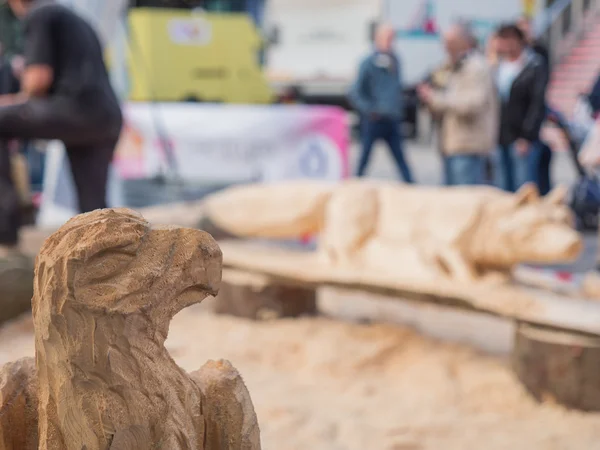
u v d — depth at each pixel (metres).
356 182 4.11
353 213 3.91
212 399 1.36
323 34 10.01
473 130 5.44
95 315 1.12
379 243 3.83
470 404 3.11
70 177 6.07
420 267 3.60
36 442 1.30
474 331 4.11
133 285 1.15
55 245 1.15
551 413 2.99
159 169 5.99
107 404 1.14
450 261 3.58
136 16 7.97
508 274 3.68
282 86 10.22
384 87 6.81
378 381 3.39
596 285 3.56
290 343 3.74
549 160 6.09
